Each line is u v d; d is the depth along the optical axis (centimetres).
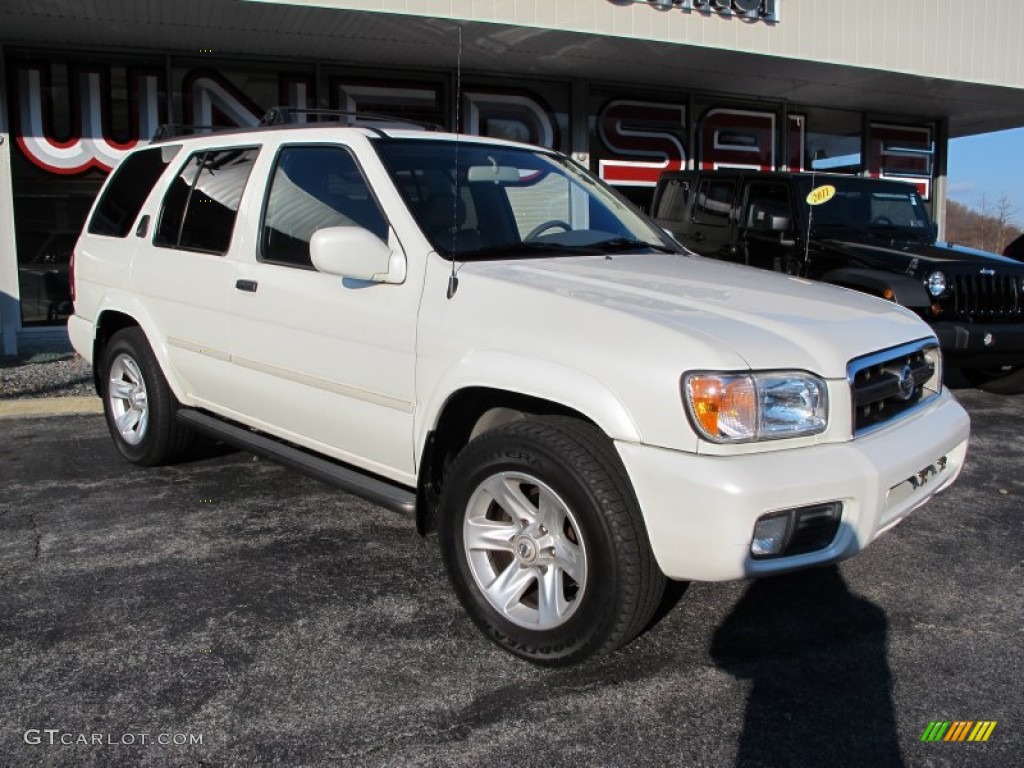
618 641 286
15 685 291
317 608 350
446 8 895
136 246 504
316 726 271
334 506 472
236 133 460
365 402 361
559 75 1202
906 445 305
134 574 381
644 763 255
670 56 1093
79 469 536
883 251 712
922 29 1209
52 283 1005
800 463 273
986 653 320
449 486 322
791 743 265
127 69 1016
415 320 336
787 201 802
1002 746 264
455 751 259
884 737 269
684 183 924
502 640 311
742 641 327
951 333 662
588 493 278
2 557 398
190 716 275
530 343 300
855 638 331
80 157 1009
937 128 1598
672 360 271
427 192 371
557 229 416
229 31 938
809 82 1266
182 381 480
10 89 974
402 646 321
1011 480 526
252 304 409
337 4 850
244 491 495
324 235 327
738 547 262
